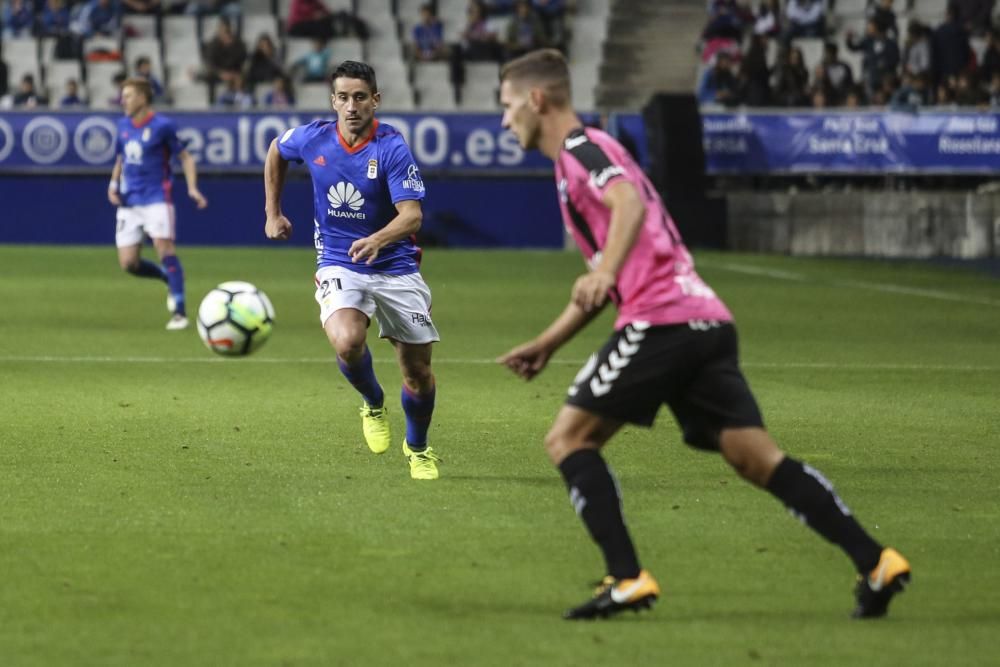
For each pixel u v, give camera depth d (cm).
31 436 2970
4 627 1667
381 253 2589
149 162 5056
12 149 8762
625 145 9144
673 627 1700
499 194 9075
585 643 1631
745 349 4756
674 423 3195
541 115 1766
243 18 10619
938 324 5575
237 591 1831
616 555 1702
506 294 6450
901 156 9094
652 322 1714
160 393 3622
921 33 9619
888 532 2219
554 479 2594
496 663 1556
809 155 9112
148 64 9494
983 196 9031
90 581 1869
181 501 2361
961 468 2764
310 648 1602
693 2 10975
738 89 9450
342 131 2597
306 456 2792
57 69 10069
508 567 1967
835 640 1652
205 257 8194
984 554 2081
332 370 4109
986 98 9344
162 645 1608
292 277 7131
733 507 2364
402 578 1903
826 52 9438
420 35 10312
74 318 5366
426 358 2594
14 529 2148
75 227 8862
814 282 7281
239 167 8881
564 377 4053
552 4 10494
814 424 3291
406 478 2591
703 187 9094
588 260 1773
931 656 1594
